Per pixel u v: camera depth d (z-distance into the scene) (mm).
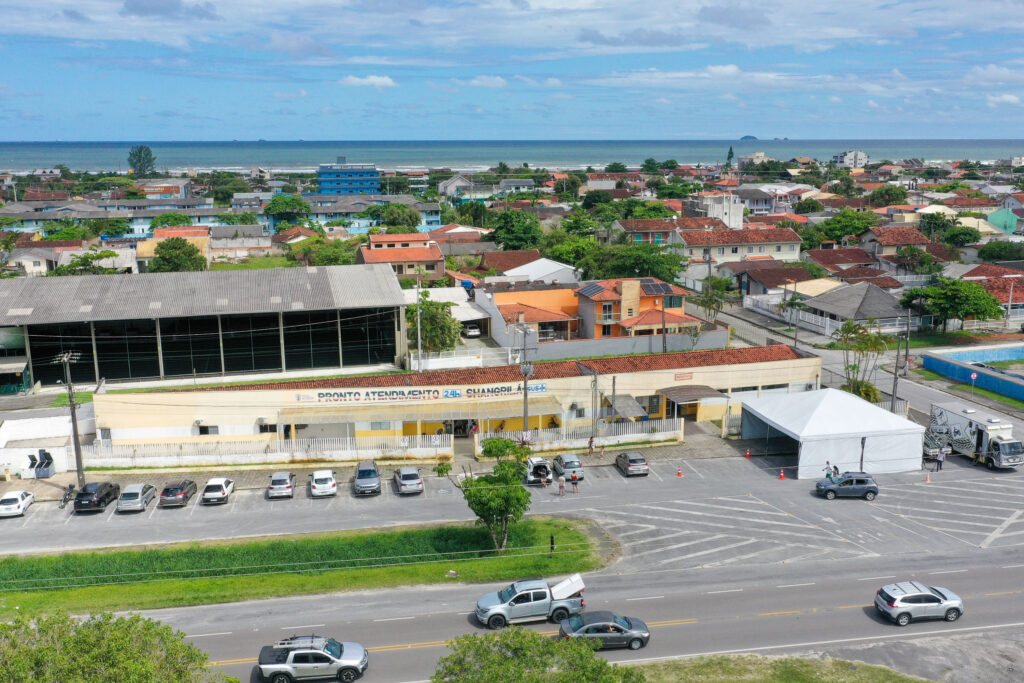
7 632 26656
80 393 77750
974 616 40312
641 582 44156
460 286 114312
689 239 140500
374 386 67312
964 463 62500
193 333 82062
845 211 164375
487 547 48719
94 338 80125
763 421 65562
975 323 103125
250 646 38125
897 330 99688
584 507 54594
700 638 38469
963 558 46562
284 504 56125
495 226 179125
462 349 87125
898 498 55438
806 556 47031
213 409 64562
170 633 29156
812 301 105062
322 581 44500
